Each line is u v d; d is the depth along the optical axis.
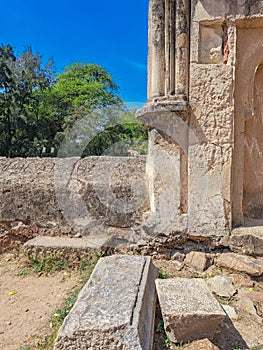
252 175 4.52
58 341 2.05
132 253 3.96
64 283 3.60
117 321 2.15
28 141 20.08
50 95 23.64
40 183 4.49
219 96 3.71
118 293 2.57
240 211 3.91
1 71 20.31
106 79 24.56
